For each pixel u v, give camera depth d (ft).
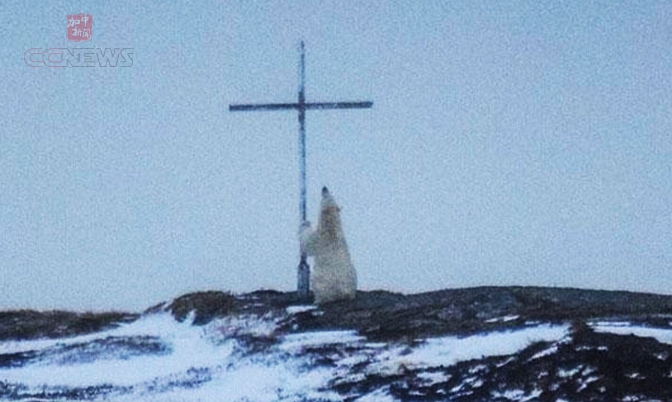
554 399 162.71
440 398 170.81
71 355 241.35
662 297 236.02
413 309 232.73
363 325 226.17
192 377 209.77
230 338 240.32
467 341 197.88
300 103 267.18
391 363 191.62
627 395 159.84
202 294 295.07
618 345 173.47
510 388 169.37
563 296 237.25
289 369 200.95
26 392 203.51
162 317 292.61
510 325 205.26
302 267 265.34
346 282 250.78
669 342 173.78
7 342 268.00
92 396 197.26
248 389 194.18
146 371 223.10
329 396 180.24
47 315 303.27
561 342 180.34
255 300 277.44
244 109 266.57
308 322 234.38
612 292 244.63
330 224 251.19
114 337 262.47
